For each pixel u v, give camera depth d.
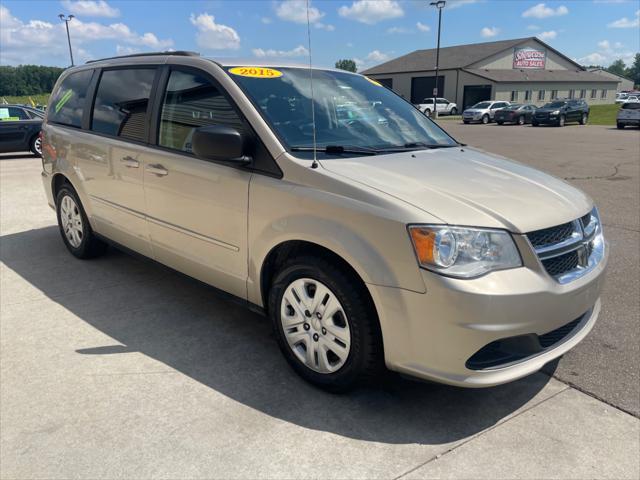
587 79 58.38
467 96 52.22
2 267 4.89
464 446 2.48
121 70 4.27
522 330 2.42
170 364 3.18
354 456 2.40
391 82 58.16
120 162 4.02
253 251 3.05
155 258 3.99
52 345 3.40
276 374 3.09
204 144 2.96
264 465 2.34
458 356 2.38
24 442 2.47
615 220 6.88
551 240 2.57
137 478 2.26
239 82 3.26
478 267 2.37
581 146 17.59
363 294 2.59
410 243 2.38
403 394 2.90
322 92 3.59
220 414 2.70
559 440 2.52
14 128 13.43
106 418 2.65
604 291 4.35
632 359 3.26
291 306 2.97
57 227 6.35
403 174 2.82
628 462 2.37
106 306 4.02
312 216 2.70
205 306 4.04
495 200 2.61
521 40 55.97
